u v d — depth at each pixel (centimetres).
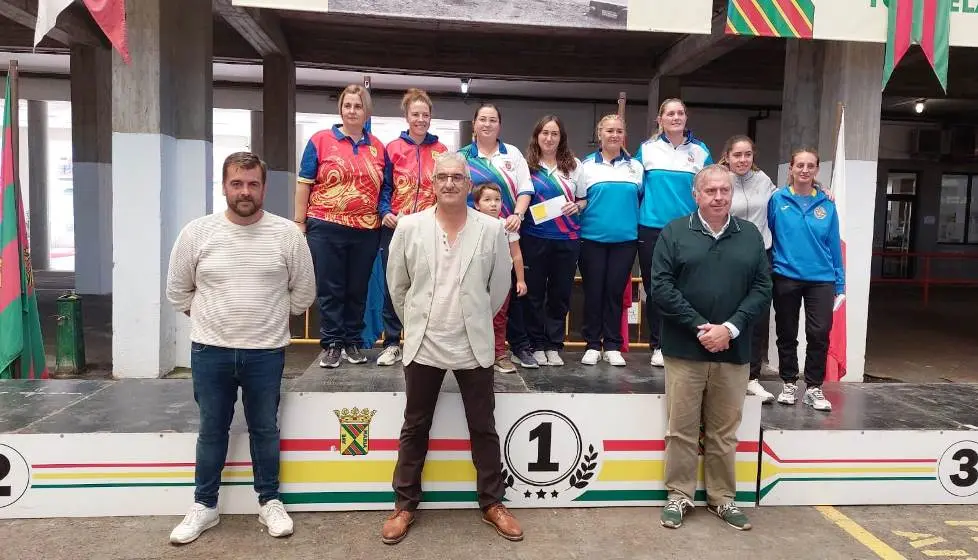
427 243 275
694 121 1366
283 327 280
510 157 348
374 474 305
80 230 1043
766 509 319
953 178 1513
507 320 366
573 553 272
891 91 1042
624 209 357
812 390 354
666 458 307
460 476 309
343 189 334
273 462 286
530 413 310
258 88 1270
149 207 517
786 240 344
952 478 327
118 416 313
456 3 454
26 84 1262
